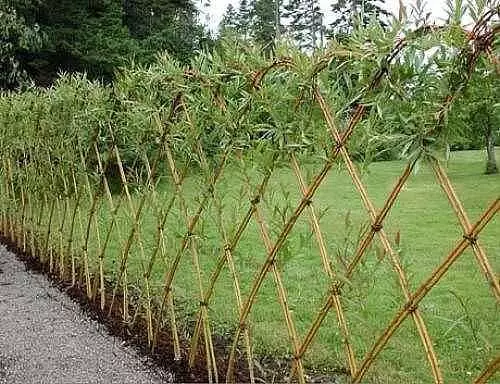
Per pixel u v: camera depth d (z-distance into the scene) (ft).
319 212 8.96
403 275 6.72
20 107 20.90
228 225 11.73
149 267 12.85
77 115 15.30
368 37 6.59
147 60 46.83
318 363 11.55
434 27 5.79
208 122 10.40
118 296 16.01
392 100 6.31
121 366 11.91
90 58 45.03
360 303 7.82
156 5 52.80
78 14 46.29
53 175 18.40
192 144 10.63
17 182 23.21
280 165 8.70
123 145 14.25
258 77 8.93
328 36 7.36
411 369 11.26
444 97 5.80
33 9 43.70
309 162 8.05
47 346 12.99
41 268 19.84
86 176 15.64
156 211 12.41
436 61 5.80
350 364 7.92
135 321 13.89
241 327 10.15
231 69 9.59
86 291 16.75
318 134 7.62
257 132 9.33
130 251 15.67
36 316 15.07
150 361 12.12
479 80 5.64
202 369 11.46
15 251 22.79
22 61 44.14
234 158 9.74
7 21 39.42
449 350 11.94
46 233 20.59
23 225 22.20
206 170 10.39
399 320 6.89
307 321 13.84
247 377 11.04
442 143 5.90
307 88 7.84
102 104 13.91
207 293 10.85
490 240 22.35
